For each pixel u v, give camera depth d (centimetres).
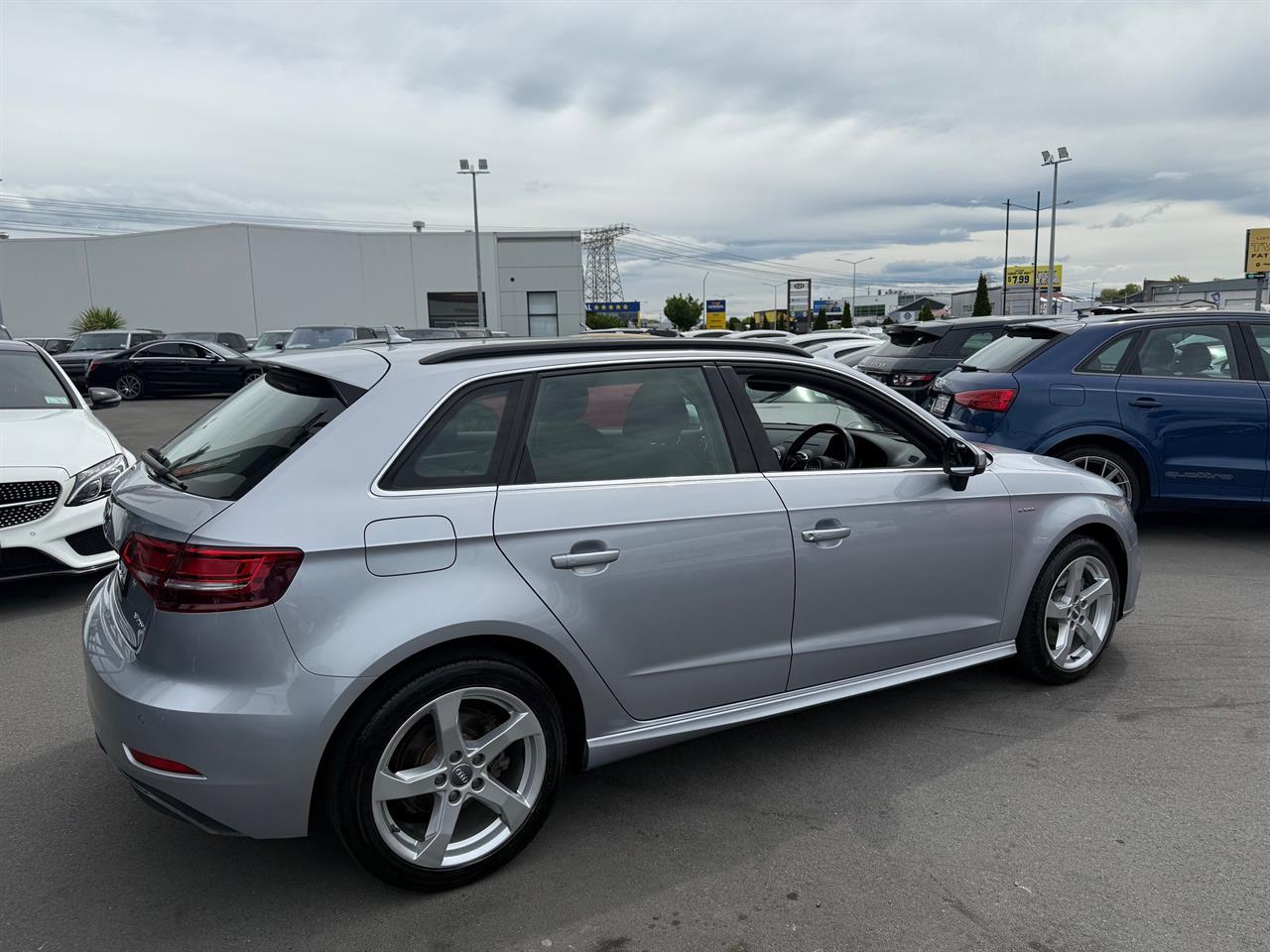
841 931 241
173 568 231
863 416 360
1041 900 253
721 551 291
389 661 236
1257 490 627
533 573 258
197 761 228
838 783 319
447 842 255
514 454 268
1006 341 693
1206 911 247
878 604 331
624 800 310
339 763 239
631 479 284
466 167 3847
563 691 278
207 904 255
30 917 249
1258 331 639
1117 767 329
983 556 359
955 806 303
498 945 237
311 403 266
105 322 4006
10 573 486
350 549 235
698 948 235
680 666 290
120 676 240
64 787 320
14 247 4322
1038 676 393
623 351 298
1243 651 441
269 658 228
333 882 266
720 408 309
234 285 4350
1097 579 402
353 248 4444
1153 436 621
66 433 553
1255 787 313
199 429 308
